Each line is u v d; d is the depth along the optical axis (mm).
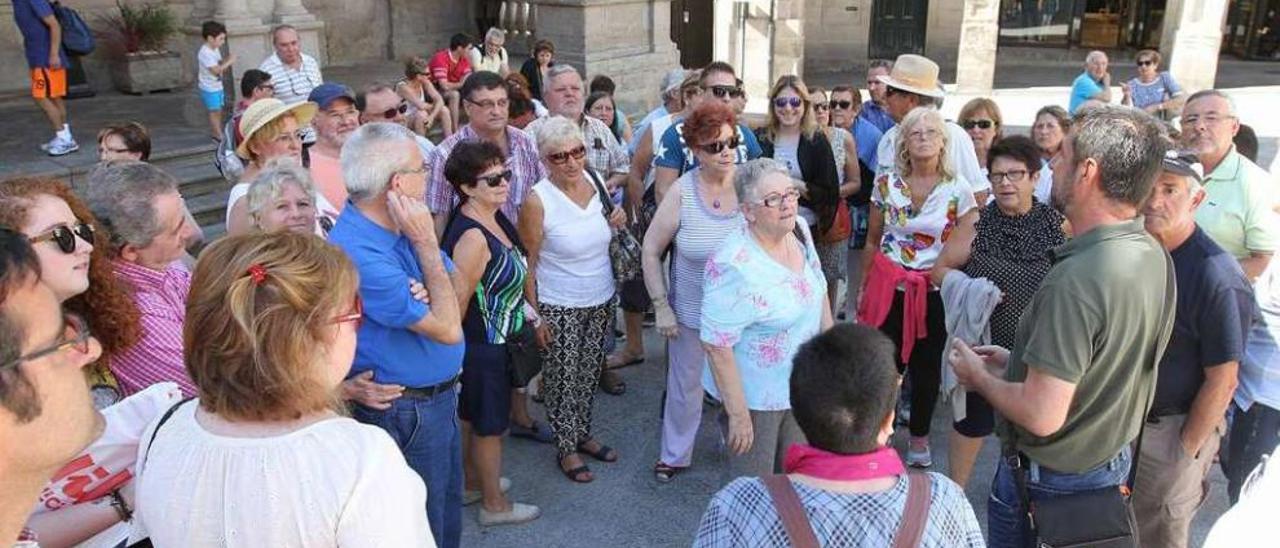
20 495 1309
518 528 3764
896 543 1598
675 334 3807
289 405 1541
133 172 2623
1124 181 2064
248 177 3775
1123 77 19547
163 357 2523
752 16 15828
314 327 1552
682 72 6008
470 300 3424
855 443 1678
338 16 14711
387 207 2686
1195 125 3551
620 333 5855
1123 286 2072
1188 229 2645
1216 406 2625
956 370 2469
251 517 1474
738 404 2996
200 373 1540
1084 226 2168
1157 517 2852
